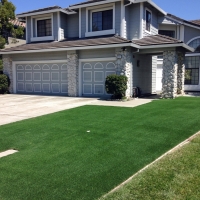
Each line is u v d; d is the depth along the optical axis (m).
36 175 4.02
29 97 15.23
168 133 6.29
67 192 3.44
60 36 18.19
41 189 3.55
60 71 16.53
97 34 16.45
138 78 15.68
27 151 5.22
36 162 4.58
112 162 4.48
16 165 4.46
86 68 15.41
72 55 15.32
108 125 7.26
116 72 13.73
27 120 8.15
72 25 18.61
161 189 3.39
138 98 14.34
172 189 3.38
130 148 5.21
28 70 17.91
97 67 15.01
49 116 8.75
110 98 13.95
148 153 4.90
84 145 5.48
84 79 15.57
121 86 13.03
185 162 4.27
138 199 3.16
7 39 22.28
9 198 3.32
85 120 8.00
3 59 18.28
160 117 8.24
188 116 8.35
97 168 4.22
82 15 16.98
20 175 4.04
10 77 18.28
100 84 15.05
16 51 16.92
